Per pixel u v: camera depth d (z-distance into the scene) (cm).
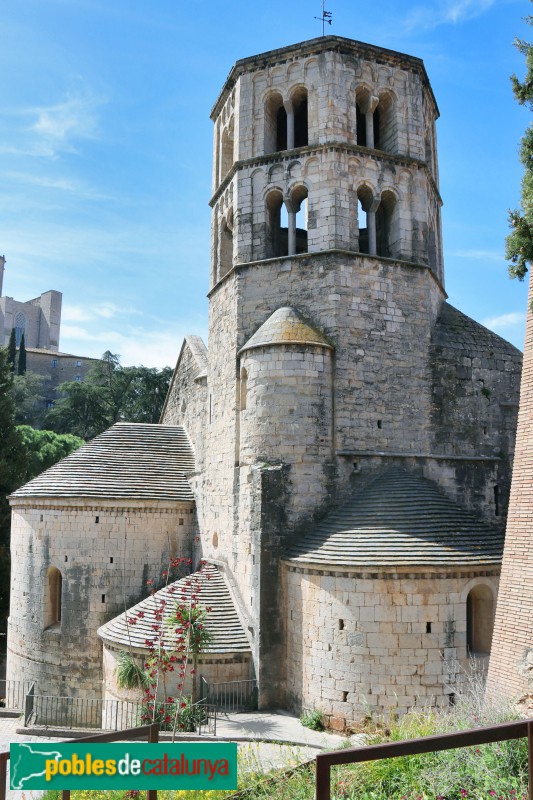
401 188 2873
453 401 2747
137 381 9181
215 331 3144
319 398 2553
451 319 2975
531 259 1513
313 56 2861
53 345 15150
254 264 2816
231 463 2744
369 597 2078
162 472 3325
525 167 1549
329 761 621
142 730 923
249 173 2908
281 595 2381
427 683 2023
